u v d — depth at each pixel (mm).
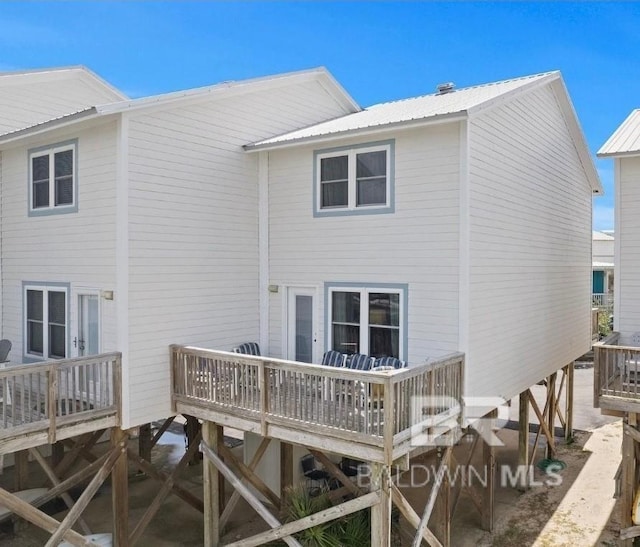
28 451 10422
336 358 9031
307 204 9664
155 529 9602
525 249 10070
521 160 9797
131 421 8062
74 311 9227
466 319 7871
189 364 8406
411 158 8422
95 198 8672
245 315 9984
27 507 7023
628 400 7648
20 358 10438
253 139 10195
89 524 9695
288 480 9586
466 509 10242
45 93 12094
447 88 12195
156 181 8406
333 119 11953
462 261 7887
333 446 6707
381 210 8758
